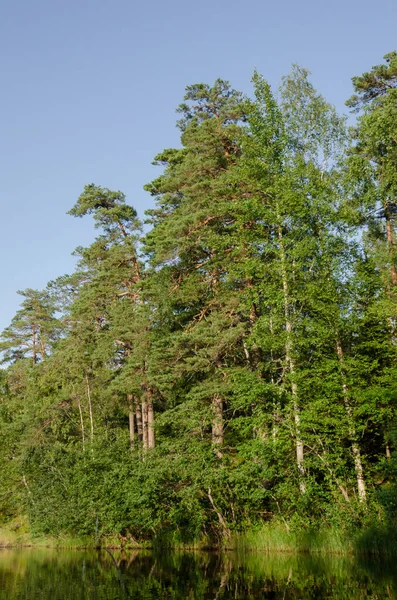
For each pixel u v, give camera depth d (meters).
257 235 25.83
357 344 24.12
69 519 29.77
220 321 25.72
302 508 21.73
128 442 33.38
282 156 25.70
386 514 19.77
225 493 24.08
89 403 37.91
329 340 23.73
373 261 24.64
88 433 39.31
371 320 24.05
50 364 39.66
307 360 24.59
